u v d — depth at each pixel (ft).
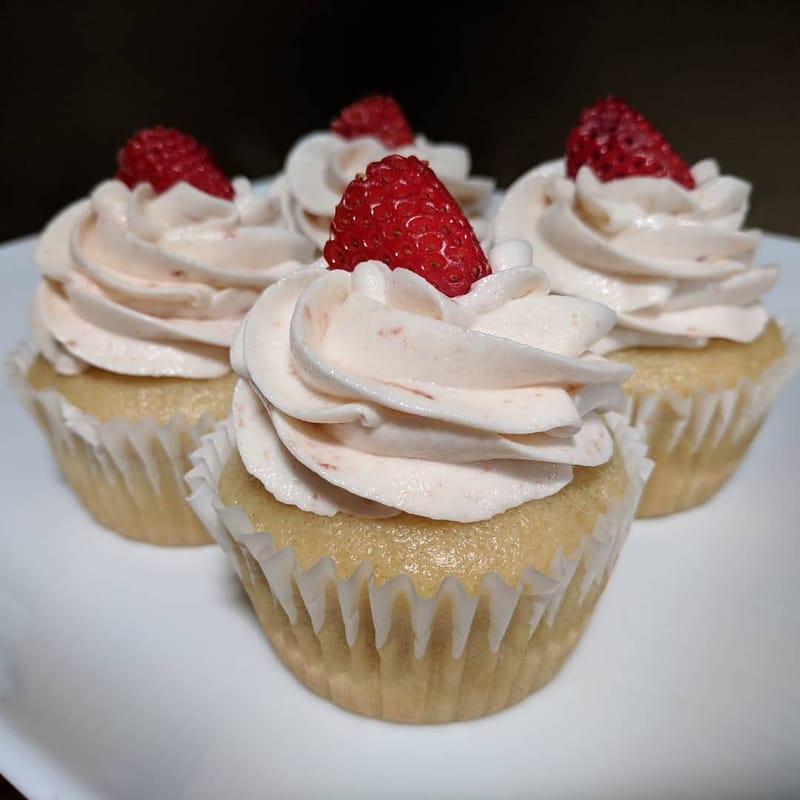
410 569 0.57
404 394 0.56
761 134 1.44
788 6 1.35
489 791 0.59
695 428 0.76
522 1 1.53
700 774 0.59
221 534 0.63
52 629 0.69
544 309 0.60
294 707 0.64
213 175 0.81
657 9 1.45
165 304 0.74
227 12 1.57
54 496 0.82
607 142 0.80
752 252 0.80
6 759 0.56
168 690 0.65
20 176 1.51
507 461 0.58
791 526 0.77
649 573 0.73
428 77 1.67
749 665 0.65
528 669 0.62
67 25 1.47
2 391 0.92
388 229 0.60
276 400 0.57
